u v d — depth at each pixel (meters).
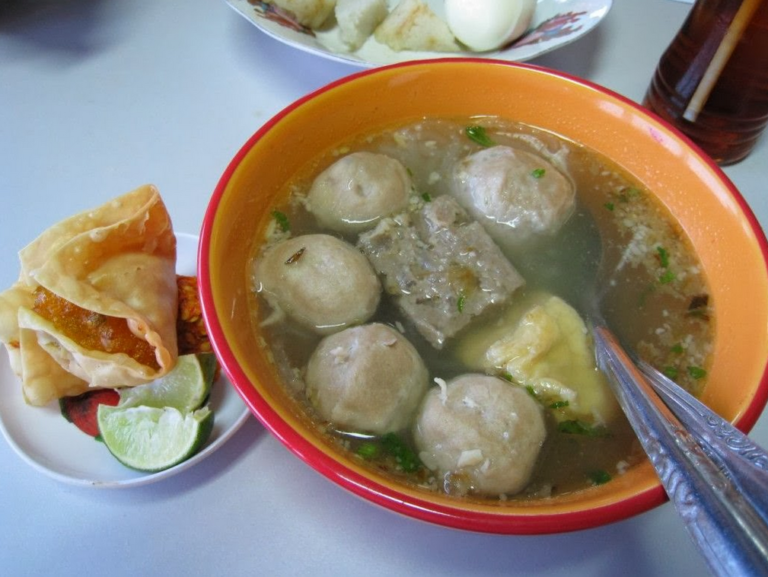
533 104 1.11
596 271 1.02
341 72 1.44
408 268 0.98
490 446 0.77
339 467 0.63
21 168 1.24
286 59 1.47
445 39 1.41
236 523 0.83
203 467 0.88
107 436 0.86
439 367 0.91
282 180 1.01
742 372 0.77
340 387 0.81
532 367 0.88
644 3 1.64
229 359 0.69
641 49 1.52
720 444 0.62
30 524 0.83
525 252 1.05
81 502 0.85
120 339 0.90
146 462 0.85
